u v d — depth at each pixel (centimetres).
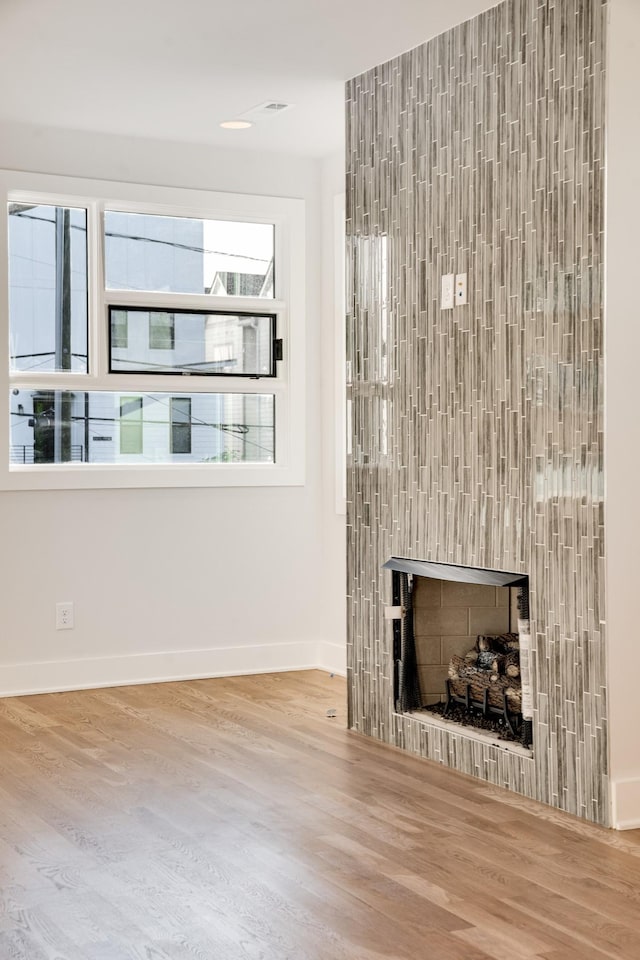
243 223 635
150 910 306
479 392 426
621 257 371
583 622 381
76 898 314
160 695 574
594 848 356
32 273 582
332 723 519
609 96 368
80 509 588
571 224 382
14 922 298
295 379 639
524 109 401
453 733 446
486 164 420
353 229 504
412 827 374
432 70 448
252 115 553
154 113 550
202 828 372
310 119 560
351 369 507
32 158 570
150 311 607
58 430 588
